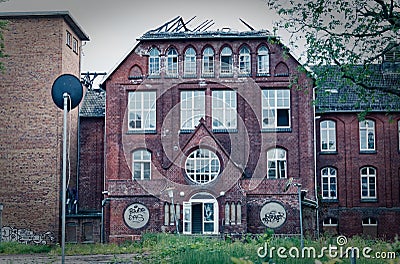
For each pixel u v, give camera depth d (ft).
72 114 161.58
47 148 150.30
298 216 137.90
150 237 128.36
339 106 170.81
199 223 138.92
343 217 168.96
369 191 170.30
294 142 149.48
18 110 151.64
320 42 92.43
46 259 100.07
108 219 141.79
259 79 149.89
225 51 150.51
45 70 152.56
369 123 171.63
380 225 168.35
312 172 149.18
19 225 147.84
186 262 68.08
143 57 150.51
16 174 149.59
